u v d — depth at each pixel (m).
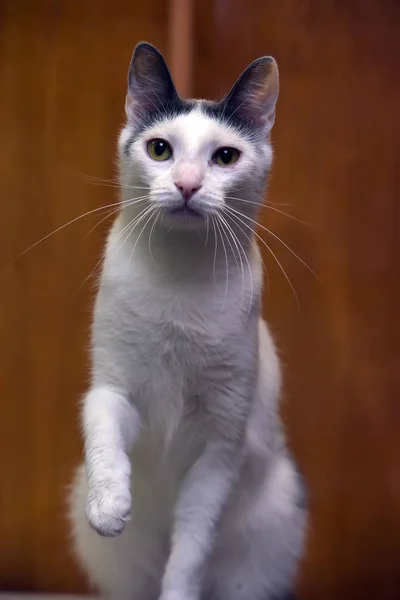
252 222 1.29
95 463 1.17
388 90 1.83
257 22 1.81
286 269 1.87
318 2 1.81
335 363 1.88
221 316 1.25
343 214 1.86
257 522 1.44
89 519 1.13
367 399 1.88
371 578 1.87
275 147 1.84
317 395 1.89
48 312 1.87
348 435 1.89
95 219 1.84
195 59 1.80
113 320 1.25
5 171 1.85
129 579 1.47
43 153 1.84
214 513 1.30
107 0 1.80
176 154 1.23
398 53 1.82
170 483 1.38
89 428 1.21
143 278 1.24
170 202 1.17
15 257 1.87
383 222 1.86
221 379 1.27
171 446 1.33
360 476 1.89
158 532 1.42
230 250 1.25
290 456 1.62
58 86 1.82
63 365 1.88
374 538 1.88
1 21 1.81
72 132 1.83
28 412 1.89
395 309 1.87
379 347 1.88
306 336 1.88
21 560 1.90
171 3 1.77
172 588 1.25
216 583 1.47
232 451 1.31
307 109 1.83
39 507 1.91
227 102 1.29
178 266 1.24
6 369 1.89
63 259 1.86
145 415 1.31
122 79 1.81
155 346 1.25
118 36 1.81
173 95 1.30
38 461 1.90
